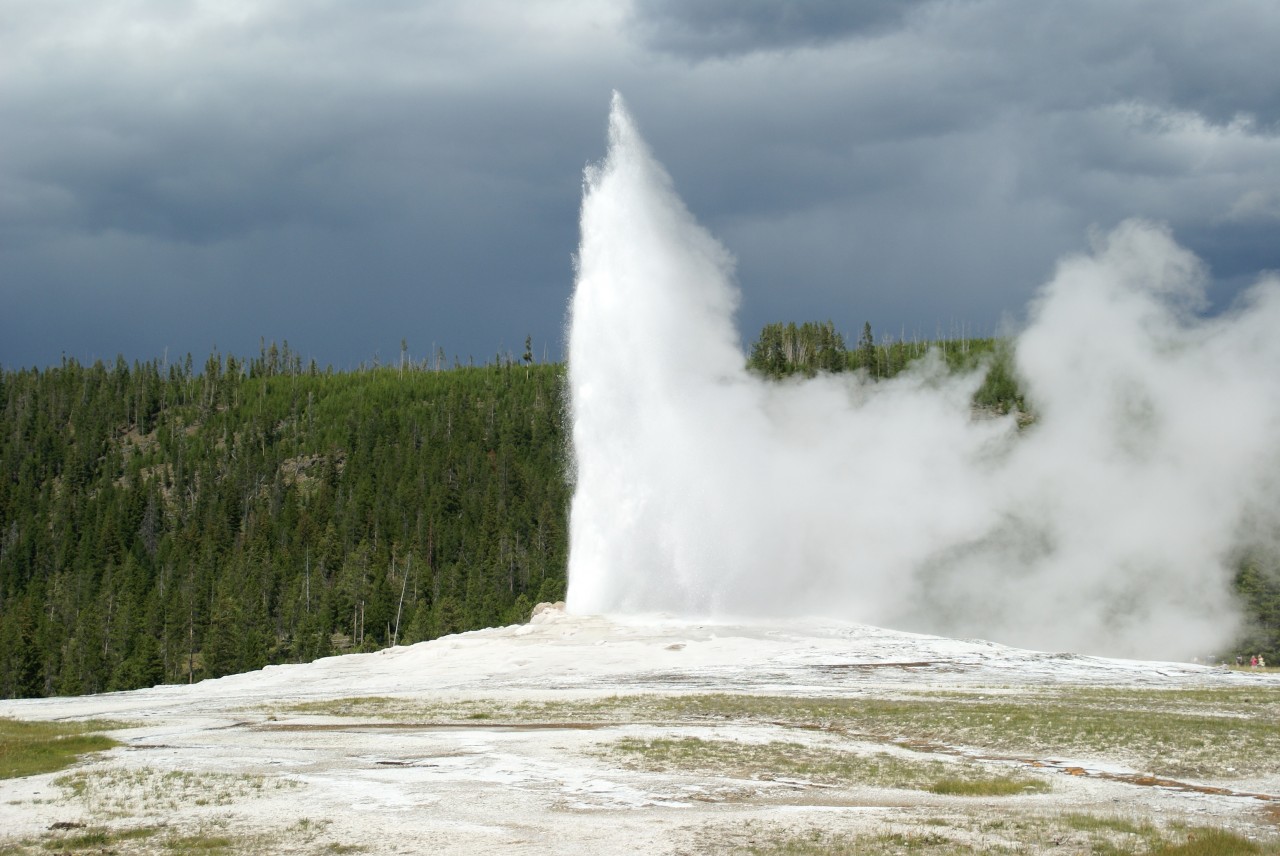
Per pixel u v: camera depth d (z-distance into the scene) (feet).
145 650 356.79
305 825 70.59
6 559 554.87
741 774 89.71
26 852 65.16
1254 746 103.14
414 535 514.27
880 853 65.82
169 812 74.18
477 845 66.39
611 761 93.35
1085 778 91.81
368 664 186.70
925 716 119.85
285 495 618.03
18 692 364.58
